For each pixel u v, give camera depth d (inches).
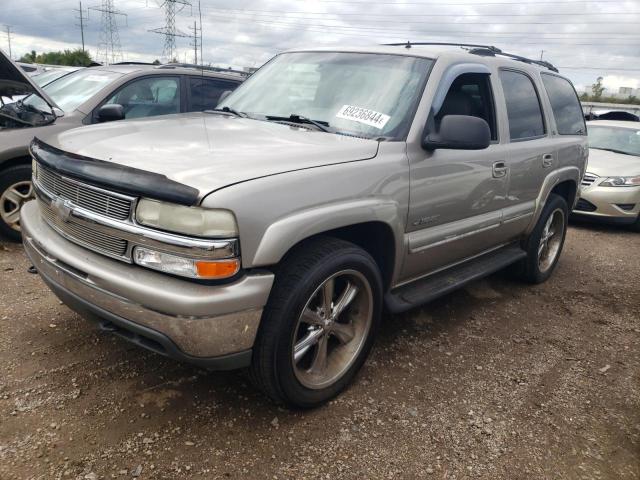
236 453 99.7
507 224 169.6
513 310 181.3
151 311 90.9
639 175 317.7
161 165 93.7
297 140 116.1
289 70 154.7
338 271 108.5
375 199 114.3
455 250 148.5
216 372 124.4
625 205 315.6
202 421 107.5
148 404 111.0
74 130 122.0
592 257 259.3
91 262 98.0
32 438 98.2
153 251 91.4
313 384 112.0
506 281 210.2
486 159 149.1
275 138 116.6
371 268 117.0
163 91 238.1
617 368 146.5
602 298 201.3
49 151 111.9
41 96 197.5
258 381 104.4
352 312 122.3
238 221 89.4
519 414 120.6
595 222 330.0
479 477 99.9
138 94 228.1
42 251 109.7
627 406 127.9
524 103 176.4
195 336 90.5
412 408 118.6
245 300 92.1
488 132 121.2
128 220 93.3
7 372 117.3
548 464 105.2
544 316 178.7
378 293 121.2
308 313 107.3
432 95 132.0
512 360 145.4
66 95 221.6
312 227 99.9
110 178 93.5
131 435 101.5
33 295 156.4
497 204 160.7
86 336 135.2
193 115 147.1
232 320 92.2
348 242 113.3
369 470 99.0
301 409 113.5
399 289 137.6
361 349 121.7
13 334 133.3
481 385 131.0
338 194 105.8
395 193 119.6
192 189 86.9
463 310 176.7
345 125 130.1
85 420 104.4
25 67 539.8
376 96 134.1
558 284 213.5
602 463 107.0
